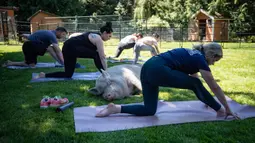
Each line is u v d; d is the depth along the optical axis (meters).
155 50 7.88
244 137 2.83
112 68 4.71
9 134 2.86
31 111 3.59
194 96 4.46
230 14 22.22
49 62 8.53
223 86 5.17
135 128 3.03
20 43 16.34
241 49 14.22
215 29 21.41
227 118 3.34
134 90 4.66
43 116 3.40
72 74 5.78
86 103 4.02
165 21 25.53
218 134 2.90
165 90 4.86
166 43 19.33
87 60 9.20
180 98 4.36
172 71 3.06
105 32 5.39
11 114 3.46
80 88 4.92
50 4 27.16
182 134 2.89
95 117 3.36
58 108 3.57
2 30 17.17
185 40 22.67
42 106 3.74
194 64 3.09
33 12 26.09
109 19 32.44
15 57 9.46
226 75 6.40
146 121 3.24
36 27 21.31
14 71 6.61
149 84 3.22
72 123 3.18
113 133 2.89
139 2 28.55
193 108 3.75
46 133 2.88
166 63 3.11
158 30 23.62
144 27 24.27
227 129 3.01
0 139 2.74
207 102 3.31
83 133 2.88
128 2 36.12
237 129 3.02
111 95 4.09
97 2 36.47
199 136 2.84
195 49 3.25
